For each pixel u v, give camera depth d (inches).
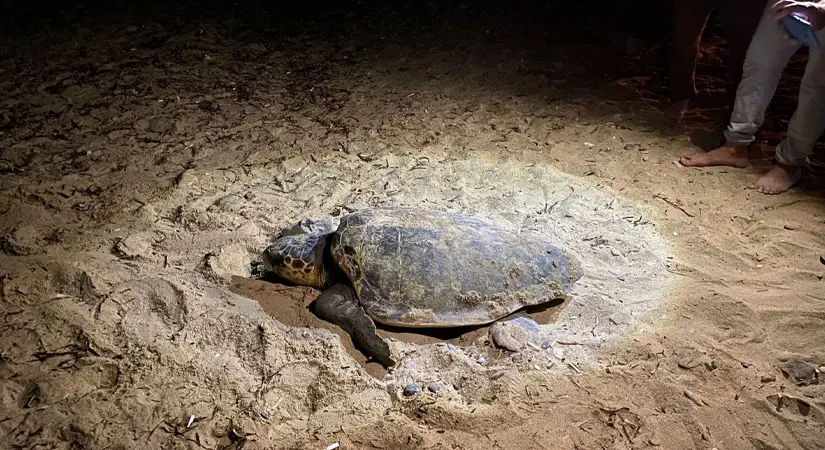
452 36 175.9
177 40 164.7
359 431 62.5
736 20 130.2
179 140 120.5
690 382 69.2
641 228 96.6
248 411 64.4
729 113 135.3
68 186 103.2
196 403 64.9
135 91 138.6
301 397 66.2
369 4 195.2
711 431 64.1
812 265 88.2
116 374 67.7
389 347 71.2
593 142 124.7
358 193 103.4
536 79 152.5
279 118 131.2
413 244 73.7
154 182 105.7
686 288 83.1
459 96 142.8
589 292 81.8
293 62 158.2
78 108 130.4
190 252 87.0
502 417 64.3
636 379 69.4
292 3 193.2
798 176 109.0
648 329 76.1
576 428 63.9
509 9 194.5
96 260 83.5
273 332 72.1
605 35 179.3
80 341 71.3
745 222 99.0
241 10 185.9
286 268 79.0
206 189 104.3
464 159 116.3
